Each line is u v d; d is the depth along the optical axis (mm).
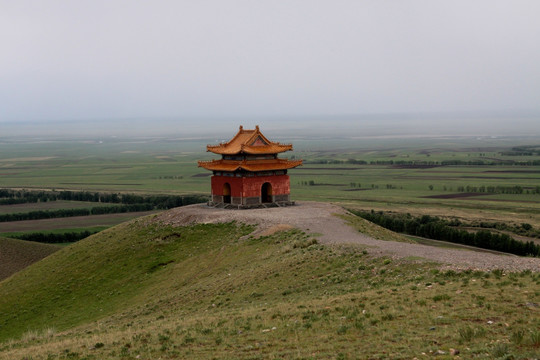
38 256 125188
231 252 76250
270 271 60969
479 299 39844
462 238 120250
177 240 86500
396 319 38125
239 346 37062
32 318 73375
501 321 35250
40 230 169875
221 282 62875
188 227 89938
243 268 66938
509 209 188875
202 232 86938
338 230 78938
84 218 197250
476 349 30766
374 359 31375
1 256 119500
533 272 45781
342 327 37281
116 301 70875
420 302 40812
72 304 74500
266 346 36281
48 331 57000
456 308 38625
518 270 46844
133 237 91688
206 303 55906
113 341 42719
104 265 84125
